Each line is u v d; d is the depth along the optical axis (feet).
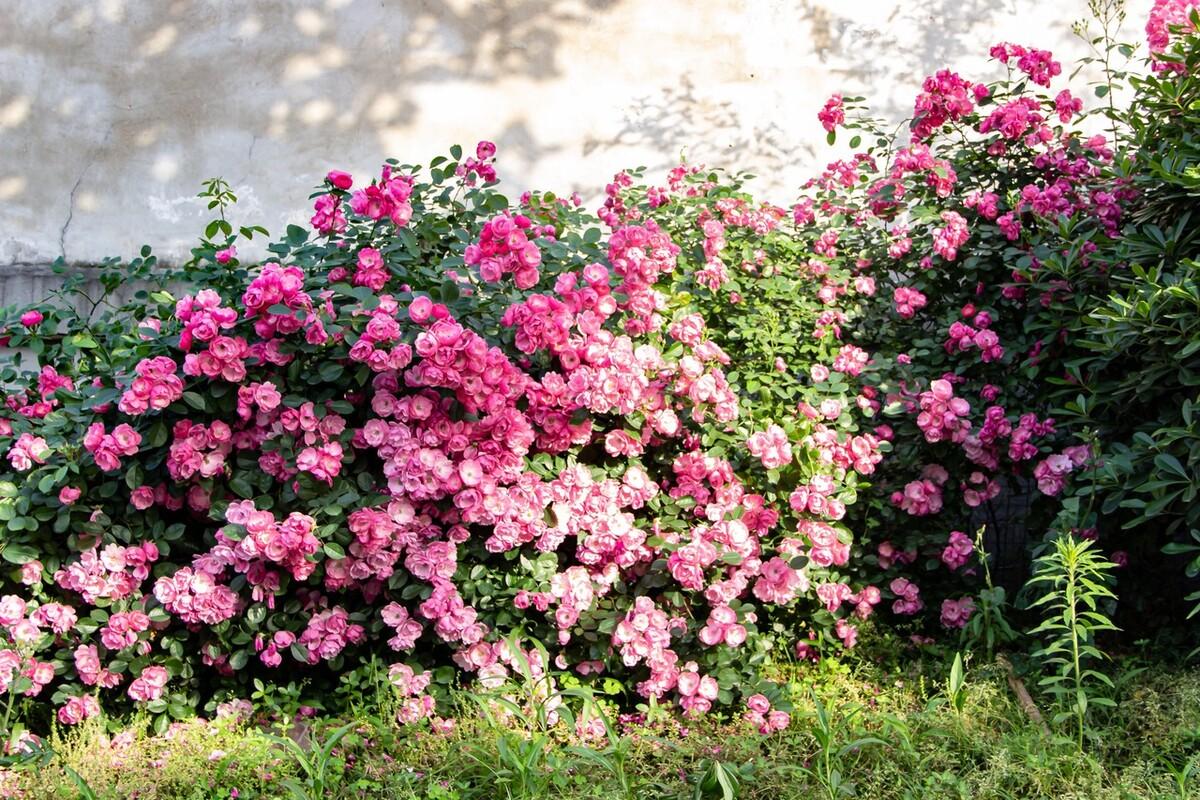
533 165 22.71
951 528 15.31
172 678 13.17
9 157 22.82
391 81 22.71
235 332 13.03
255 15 22.63
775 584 13.21
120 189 22.93
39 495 12.84
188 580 12.66
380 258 13.55
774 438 13.44
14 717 12.74
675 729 12.34
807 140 22.43
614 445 13.44
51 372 14.48
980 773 10.77
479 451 12.91
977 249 16.57
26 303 22.84
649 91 22.54
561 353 13.01
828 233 17.21
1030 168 17.31
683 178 19.11
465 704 12.50
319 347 12.94
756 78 22.40
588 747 11.42
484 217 16.10
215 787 11.11
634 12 22.40
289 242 14.26
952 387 15.39
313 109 22.80
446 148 22.77
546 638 13.25
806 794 10.75
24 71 22.71
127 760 11.66
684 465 13.78
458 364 12.42
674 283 15.66
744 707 12.83
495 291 13.84
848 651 14.49
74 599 13.19
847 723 11.89
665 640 12.79
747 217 17.37
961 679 12.37
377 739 11.96
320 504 12.61
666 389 13.64
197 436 12.73
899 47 22.18
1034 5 21.98
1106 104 21.94
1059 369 15.40
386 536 12.59
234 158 22.89
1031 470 14.98
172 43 22.71
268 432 12.84
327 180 13.99
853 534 15.31
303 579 12.67
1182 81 14.60
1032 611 14.70
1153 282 12.63
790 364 15.98
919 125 17.46
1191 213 14.14
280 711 12.62
